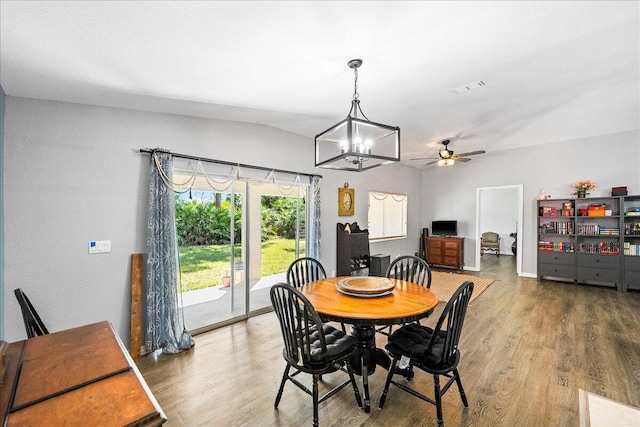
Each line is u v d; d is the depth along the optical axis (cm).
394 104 326
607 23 192
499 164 643
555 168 571
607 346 284
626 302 426
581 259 521
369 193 604
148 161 293
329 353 182
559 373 237
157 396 212
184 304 355
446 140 515
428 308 199
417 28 183
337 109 331
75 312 253
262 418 189
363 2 155
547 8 174
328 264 497
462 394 196
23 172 230
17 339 227
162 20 155
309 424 183
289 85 256
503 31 195
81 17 147
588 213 518
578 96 363
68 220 249
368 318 183
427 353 179
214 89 253
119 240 275
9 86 212
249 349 287
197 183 331
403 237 716
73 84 219
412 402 204
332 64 222
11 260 225
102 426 76
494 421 183
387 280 260
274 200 421
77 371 102
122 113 278
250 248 395
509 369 244
